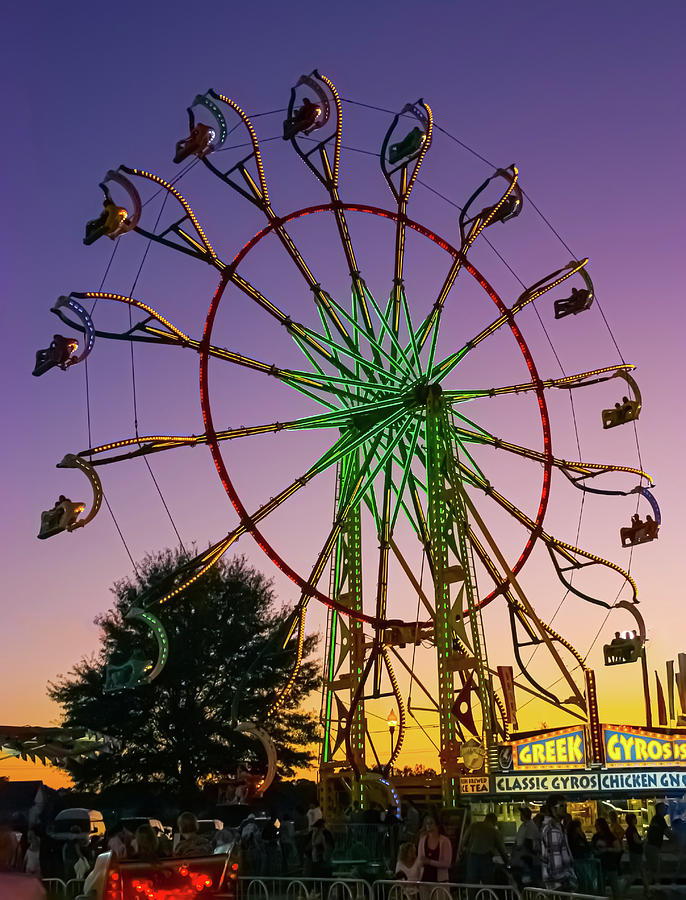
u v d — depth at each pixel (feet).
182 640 189.16
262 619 198.59
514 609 110.22
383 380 113.29
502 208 116.57
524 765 76.95
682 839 72.49
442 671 100.63
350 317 111.75
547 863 55.98
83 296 97.91
